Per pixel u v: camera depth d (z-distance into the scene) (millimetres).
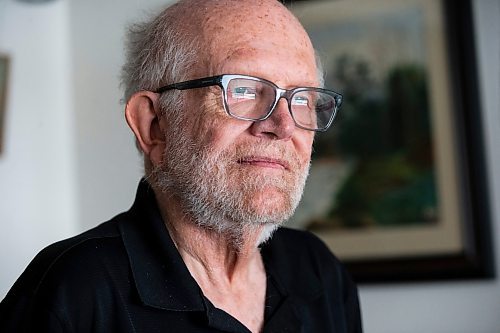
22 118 1926
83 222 2055
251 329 993
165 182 979
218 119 916
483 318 1722
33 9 2010
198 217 948
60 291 867
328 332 1086
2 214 1836
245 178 905
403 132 1798
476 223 1693
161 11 1044
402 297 1789
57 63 2064
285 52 942
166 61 971
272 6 973
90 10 2092
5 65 1873
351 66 1849
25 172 1918
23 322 861
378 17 1834
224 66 920
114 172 2029
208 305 921
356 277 1796
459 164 1732
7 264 1837
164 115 985
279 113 911
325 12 1879
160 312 905
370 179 1820
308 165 995
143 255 941
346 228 1830
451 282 1748
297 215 1876
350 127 1843
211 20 945
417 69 1792
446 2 1763
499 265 1695
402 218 1784
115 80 2043
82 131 2072
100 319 876
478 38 1733
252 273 1056
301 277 1124
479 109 1699
